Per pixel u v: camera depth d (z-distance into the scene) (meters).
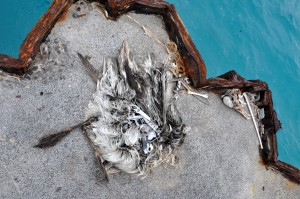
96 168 2.11
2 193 1.99
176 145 2.23
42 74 2.13
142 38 2.31
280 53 3.14
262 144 2.44
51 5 2.14
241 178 2.35
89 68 2.18
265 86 2.42
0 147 2.02
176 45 2.34
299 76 3.17
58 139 2.08
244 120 2.43
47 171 2.05
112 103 2.15
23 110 2.08
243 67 3.01
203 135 2.32
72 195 2.06
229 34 3.00
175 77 2.31
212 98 2.38
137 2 2.27
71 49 2.19
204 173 2.28
